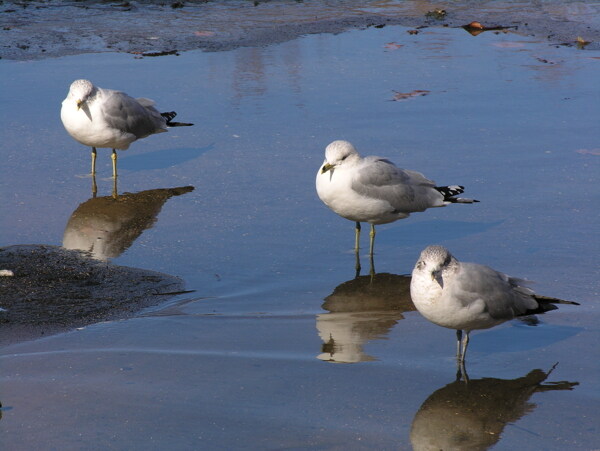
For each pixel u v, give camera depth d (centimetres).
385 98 1862
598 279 1128
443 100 1853
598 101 1831
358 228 1289
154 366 920
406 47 2256
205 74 2022
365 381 891
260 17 2556
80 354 946
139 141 1702
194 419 810
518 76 2008
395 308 1084
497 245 1243
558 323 1030
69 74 1991
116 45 2247
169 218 1350
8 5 2656
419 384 887
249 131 1691
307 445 768
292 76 2011
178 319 1041
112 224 1323
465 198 1309
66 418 809
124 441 771
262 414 821
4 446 761
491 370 920
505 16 2572
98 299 1093
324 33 2389
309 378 895
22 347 965
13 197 1411
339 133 1666
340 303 1093
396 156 1552
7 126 1706
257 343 980
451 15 2591
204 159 1576
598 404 847
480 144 1614
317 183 1271
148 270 1177
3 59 2105
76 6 2666
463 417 820
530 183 1449
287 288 1134
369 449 763
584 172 1490
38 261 1188
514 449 767
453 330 1023
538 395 866
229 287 1135
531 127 1698
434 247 920
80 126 1493
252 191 1444
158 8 2659
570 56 2162
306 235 1299
